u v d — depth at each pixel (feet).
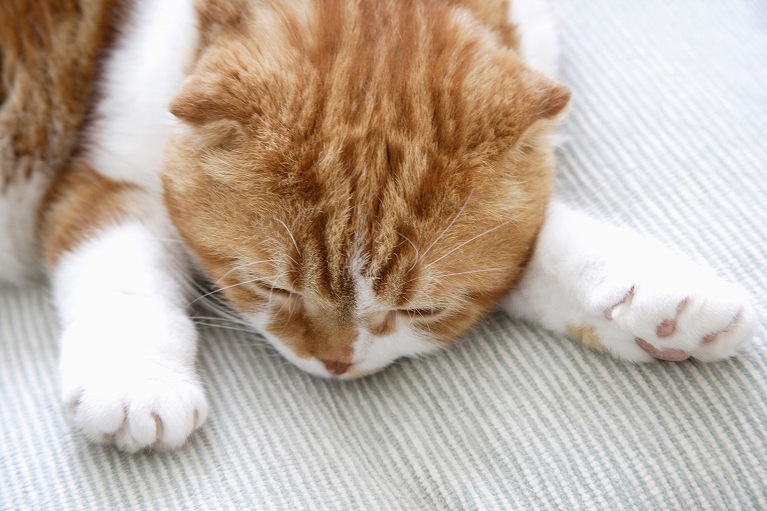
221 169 1.29
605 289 1.31
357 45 1.32
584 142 1.50
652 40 1.57
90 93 1.48
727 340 1.28
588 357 1.34
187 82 1.28
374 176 1.27
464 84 1.30
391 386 1.40
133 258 1.39
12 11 1.46
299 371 1.41
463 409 1.34
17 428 1.31
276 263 1.29
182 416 1.29
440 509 1.29
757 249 1.35
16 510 1.26
